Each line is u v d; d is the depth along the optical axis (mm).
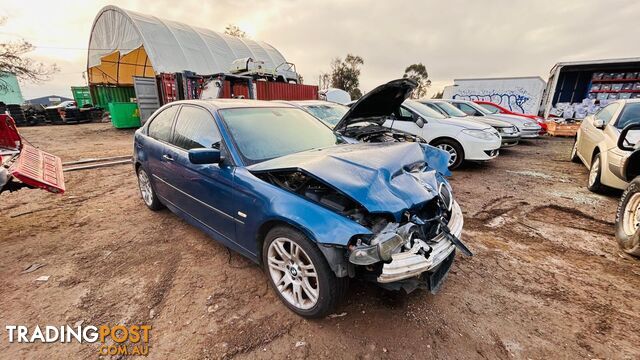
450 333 2107
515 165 7328
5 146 4023
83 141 11539
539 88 15750
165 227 3666
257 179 2352
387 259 1777
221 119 2850
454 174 6379
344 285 2033
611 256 3117
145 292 2500
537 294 2525
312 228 1922
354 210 2051
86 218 3928
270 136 2953
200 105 3184
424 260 1918
